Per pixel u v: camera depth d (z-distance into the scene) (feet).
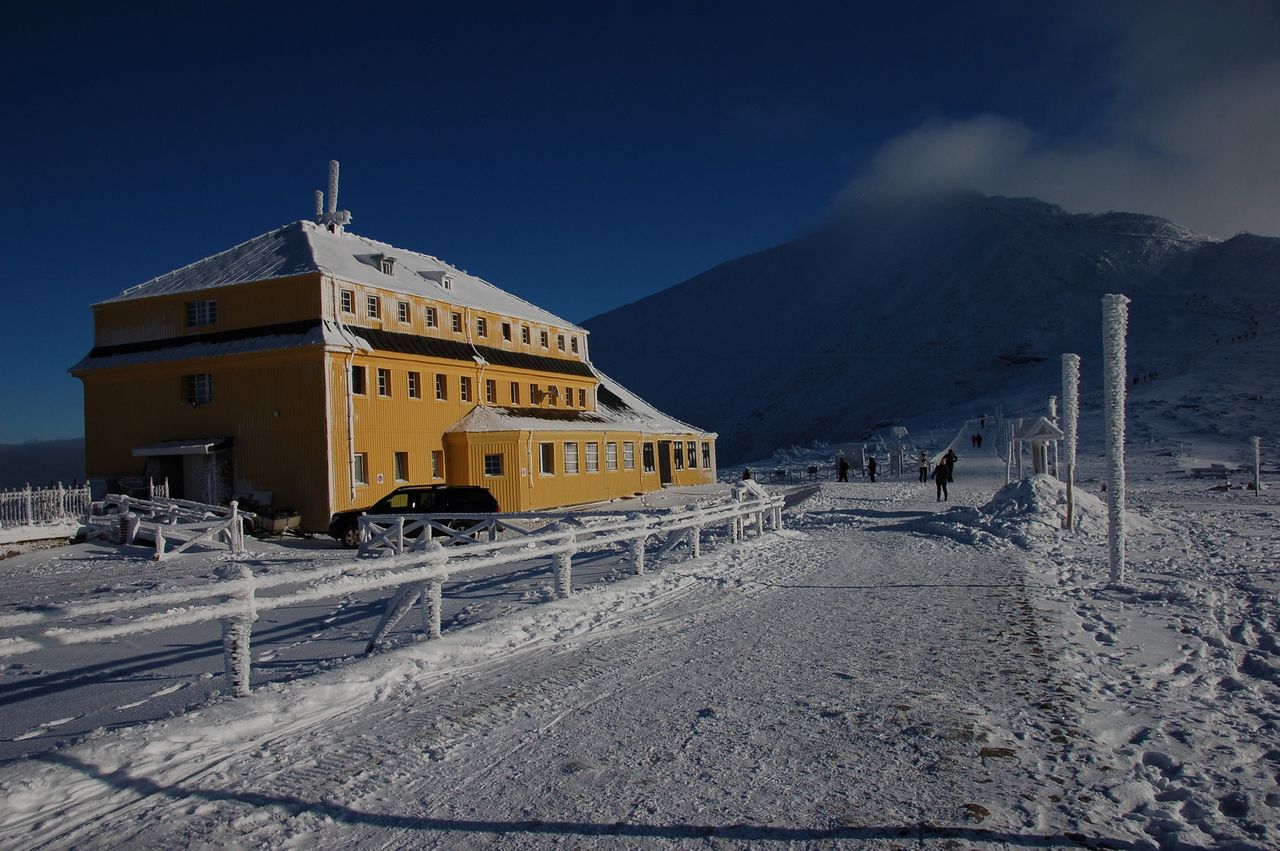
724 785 17.10
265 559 70.44
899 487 142.72
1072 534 63.31
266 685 23.68
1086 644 29.60
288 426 95.66
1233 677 25.14
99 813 16.03
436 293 115.65
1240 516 81.41
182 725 20.03
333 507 93.81
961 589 42.16
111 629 19.15
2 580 62.64
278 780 17.63
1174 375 339.98
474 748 19.51
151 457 101.65
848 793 16.57
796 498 130.82
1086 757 18.40
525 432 113.39
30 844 14.78
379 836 15.05
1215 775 17.46
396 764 18.51
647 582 43.27
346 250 114.93
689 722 21.21
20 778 16.80
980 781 17.08
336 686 23.53
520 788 17.12
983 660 27.22
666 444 166.20
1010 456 135.74
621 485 140.67
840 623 33.88
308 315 97.04
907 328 588.09
